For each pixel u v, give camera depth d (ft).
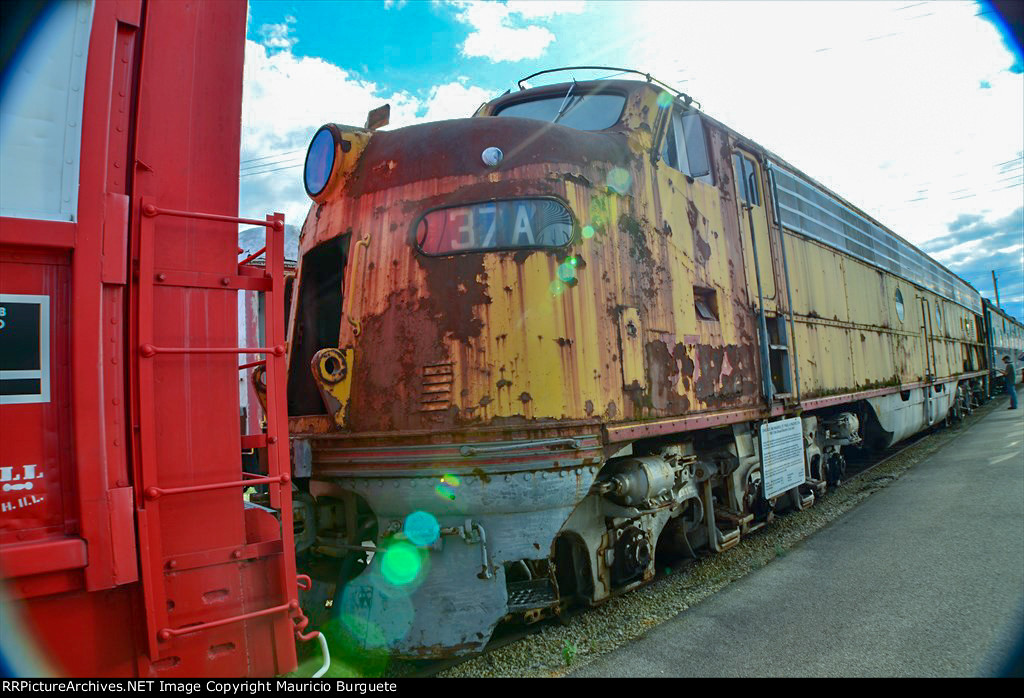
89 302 6.88
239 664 7.95
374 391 12.40
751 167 22.58
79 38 7.04
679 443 16.43
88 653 6.93
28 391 6.62
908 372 38.29
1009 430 42.52
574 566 14.14
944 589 14.69
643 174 15.43
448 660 12.02
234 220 8.10
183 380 7.73
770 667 11.51
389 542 11.96
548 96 18.76
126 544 6.95
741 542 19.95
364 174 13.76
